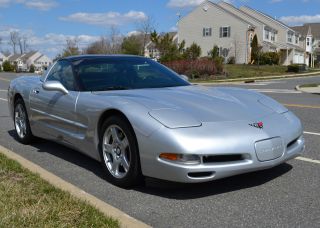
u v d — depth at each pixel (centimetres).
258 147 390
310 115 958
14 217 332
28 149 619
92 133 467
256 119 417
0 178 435
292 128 433
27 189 399
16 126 666
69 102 505
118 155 439
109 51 6825
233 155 383
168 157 380
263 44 5528
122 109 418
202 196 407
